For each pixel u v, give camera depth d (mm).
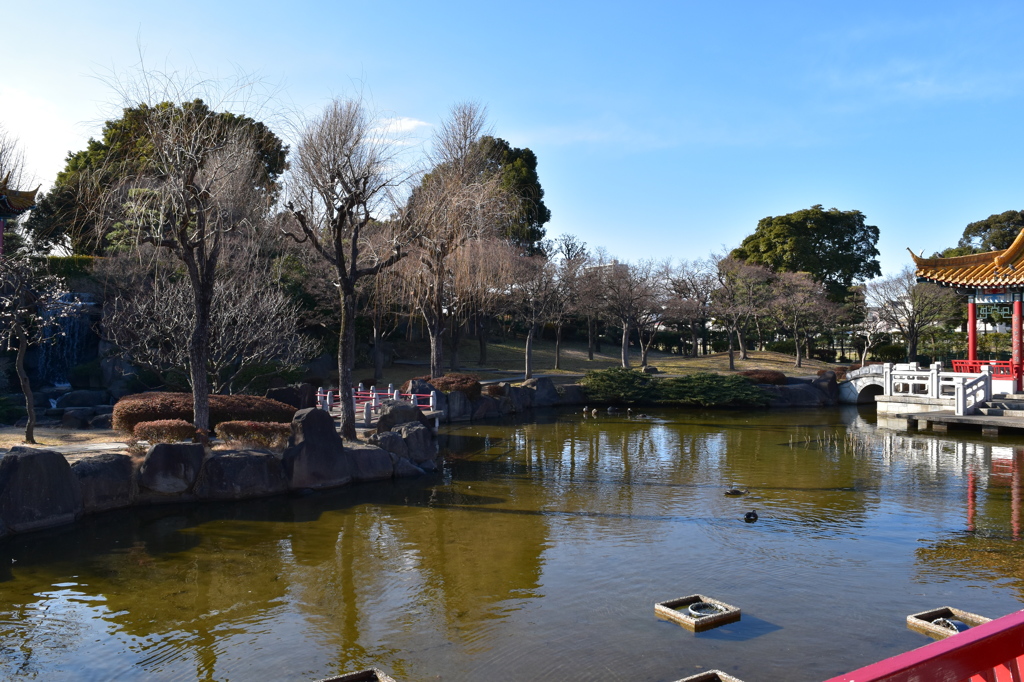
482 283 38188
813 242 68312
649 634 9328
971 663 2611
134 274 29812
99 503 15664
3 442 19031
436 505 16688
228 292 27688
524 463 22578
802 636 9242
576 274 53219
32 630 9555
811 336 62594
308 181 21078
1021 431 28125
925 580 11375
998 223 67625
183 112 19500
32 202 25953
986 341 53406
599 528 14578
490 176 35406
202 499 16859
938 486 18656
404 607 10328
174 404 21047
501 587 11141
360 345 48812
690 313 56812
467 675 8258
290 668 8461
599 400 43188
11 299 20625
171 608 10320
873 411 39562
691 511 16047
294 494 17688
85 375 32219
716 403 41375
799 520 15156
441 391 33812
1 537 13633
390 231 29641
